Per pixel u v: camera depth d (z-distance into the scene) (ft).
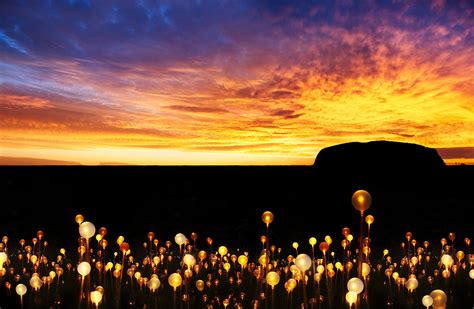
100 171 209.97
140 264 33.24
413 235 47.32
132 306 22.24
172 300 23.41
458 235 46.80
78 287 25.59
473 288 25.30
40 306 21.80
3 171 208.03
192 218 60.13
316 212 62.90
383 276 29.30
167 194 87.10
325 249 20.62
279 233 49.80
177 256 36.42
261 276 18.93
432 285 26.22
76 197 83.20
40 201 77.77
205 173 170.60
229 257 34.68
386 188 83.20
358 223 54.24
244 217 60.23
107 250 40.86
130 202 75.36
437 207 62.34
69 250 39.93
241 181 110.11
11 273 27.17
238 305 21.94
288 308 21.52
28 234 50.08
